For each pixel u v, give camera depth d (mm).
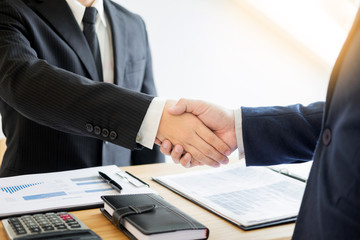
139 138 877
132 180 858
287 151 851
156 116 863
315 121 834
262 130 846
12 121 1204
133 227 581
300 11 2521
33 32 1107
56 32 1174
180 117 872
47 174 877
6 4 1091
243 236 609
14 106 935
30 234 545
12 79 921
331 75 543
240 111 888
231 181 890
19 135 1162
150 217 602
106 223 643
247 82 2754
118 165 1302
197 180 893
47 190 765
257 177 917
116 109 842
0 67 973
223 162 902
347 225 476
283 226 654
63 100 865
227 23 2621
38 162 1168
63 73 905
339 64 538
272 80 2805
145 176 956
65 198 725
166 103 882
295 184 860
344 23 2438
